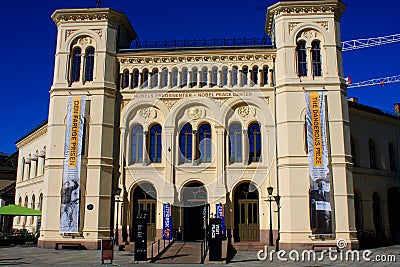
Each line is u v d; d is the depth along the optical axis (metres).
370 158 40.38
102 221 32.34
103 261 22.92
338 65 33.62
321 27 34.12
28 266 22.11
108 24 35.53
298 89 33.06
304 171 31.75
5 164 63.28
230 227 32.38
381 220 39.22
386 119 42.06
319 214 30.72
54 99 34.31
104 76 34.56
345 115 33.06
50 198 32.78
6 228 56.25
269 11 35.25
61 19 35.56
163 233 32.22
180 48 35.62
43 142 47.84
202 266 22.53
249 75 34.59
